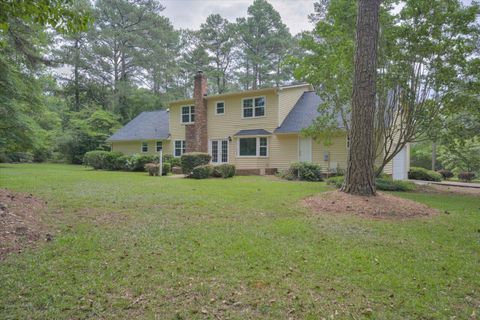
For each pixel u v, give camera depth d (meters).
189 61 37.28
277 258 3.69
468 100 9.75
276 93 17.14
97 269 3.27
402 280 3.15
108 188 9.08
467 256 3.90
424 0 9.51
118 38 30.05
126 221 5.27
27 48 12.27
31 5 3.69
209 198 7.68
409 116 10.60
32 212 5.35
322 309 2.60
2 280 2.95
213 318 2.45
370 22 7.35
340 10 10.95
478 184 14.03
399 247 4.20
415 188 11.08
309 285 3.02
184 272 3.25
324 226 5.20
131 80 32.38
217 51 37.22
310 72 11.89
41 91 15.62
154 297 2.74
